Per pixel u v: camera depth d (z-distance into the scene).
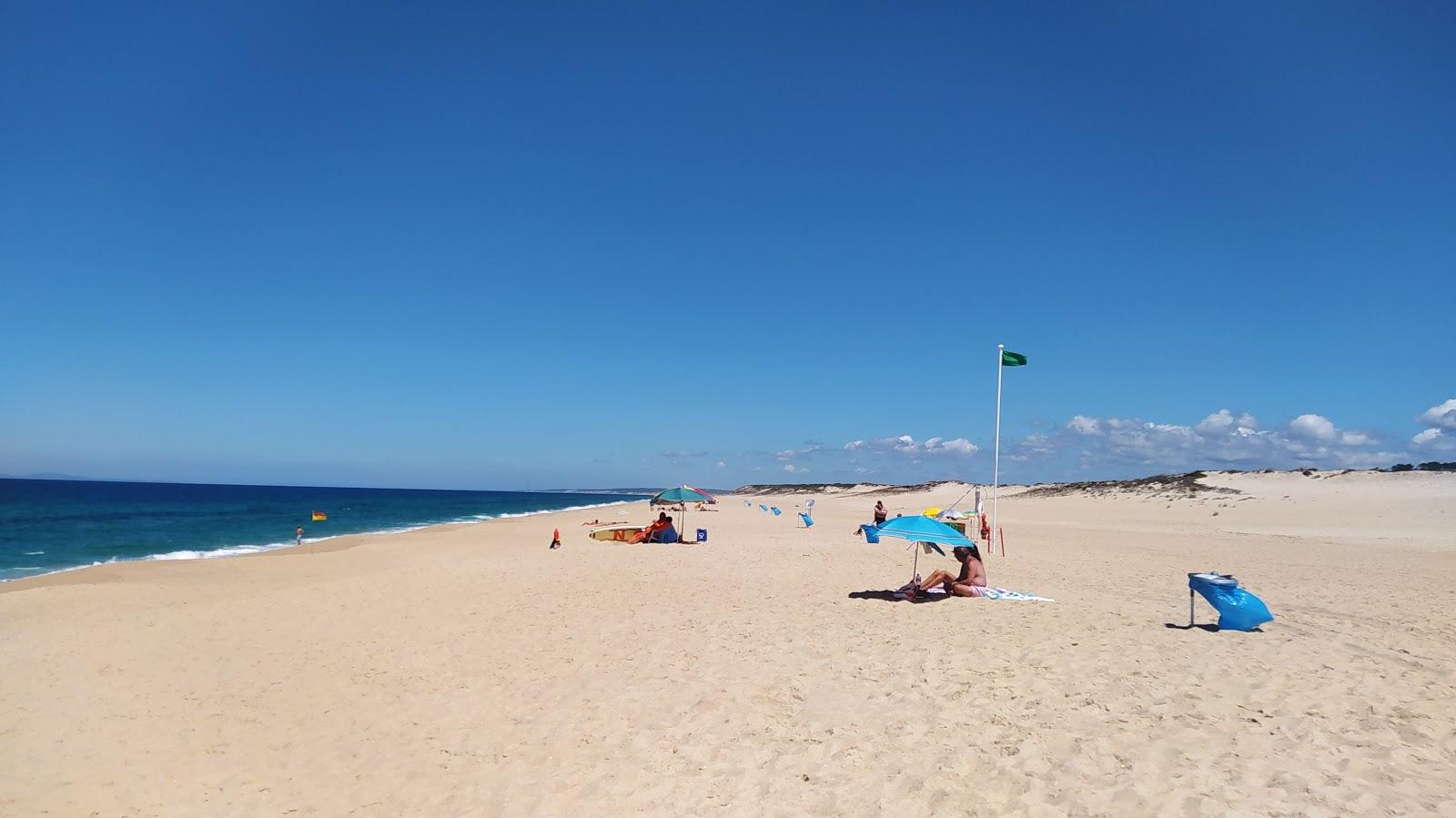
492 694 8.60
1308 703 6.61
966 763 5.81
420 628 12.02
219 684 9.41
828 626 10.76
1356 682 7.18
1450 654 8.34
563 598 14.22
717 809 5.53
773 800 5.57
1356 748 5.66
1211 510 46.81
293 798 6.47
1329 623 10.34
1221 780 5.21
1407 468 53.94
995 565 18.67
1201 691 7.02
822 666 8.62
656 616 12.15
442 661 10.05
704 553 22.33
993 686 7.45
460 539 34.59
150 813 6.30
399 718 8.09
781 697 7.70
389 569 21.84
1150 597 12.95
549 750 6.93
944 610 11.53
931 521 12.93
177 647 11.15
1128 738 6.01
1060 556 21.25
